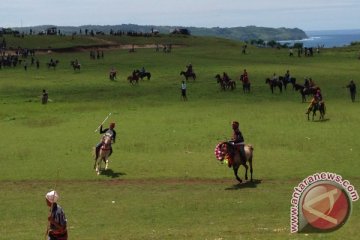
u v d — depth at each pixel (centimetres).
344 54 11644
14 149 3450
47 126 4322
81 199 2359
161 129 4050
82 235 1827
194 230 1836
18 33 16100
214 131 3925
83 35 15775
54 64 9306
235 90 6462
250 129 3975
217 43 15675
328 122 4206
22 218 2088
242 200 2273
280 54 11981
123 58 10894
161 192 2456
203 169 2878
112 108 5259
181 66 9194
